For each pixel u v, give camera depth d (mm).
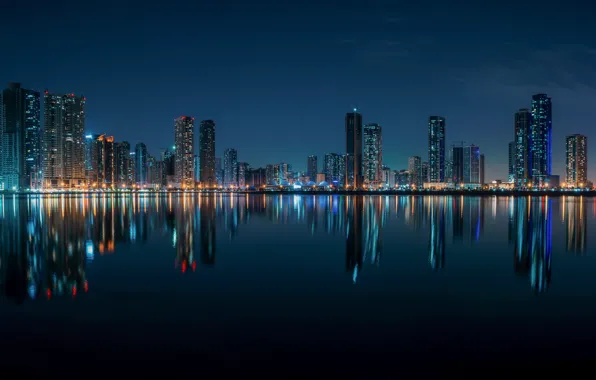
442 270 25750
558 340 14008
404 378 11523
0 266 27281
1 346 13773
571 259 29719
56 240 40531
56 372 11977
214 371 11992
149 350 13430
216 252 33188
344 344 13781
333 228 52312
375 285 21859
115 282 22688
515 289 20875
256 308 17750
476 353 13008
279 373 11852
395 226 54844
